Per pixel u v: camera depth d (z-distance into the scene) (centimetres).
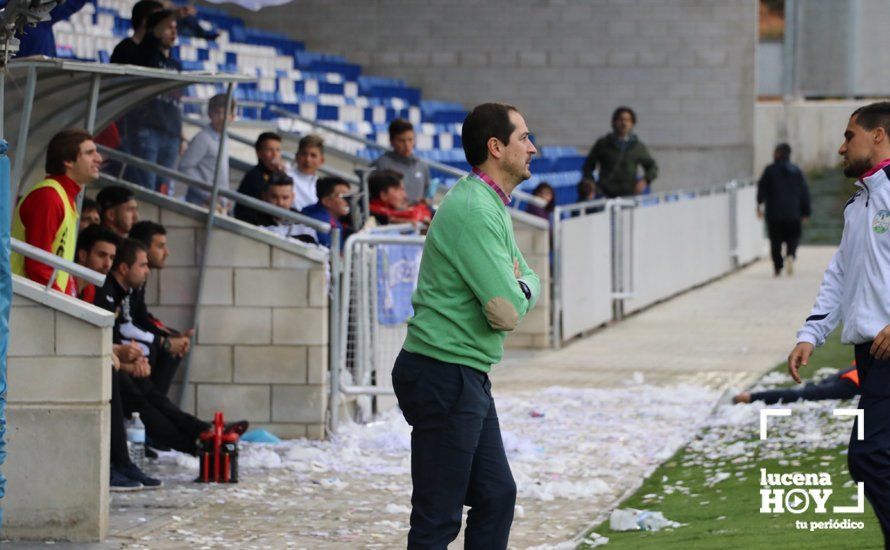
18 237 2498
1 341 1769
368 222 3666
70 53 5053
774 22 11744
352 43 8619
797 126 10144
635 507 2503
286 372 3144
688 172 8656
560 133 8644
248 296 3144
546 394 3822
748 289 6794
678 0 8569
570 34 8619
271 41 7775
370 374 3322
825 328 1859
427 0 8588
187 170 3397
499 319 1672
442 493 1708
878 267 1741
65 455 2227
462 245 1683
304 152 3866
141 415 2780
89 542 2230
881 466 1725
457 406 1698
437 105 8362
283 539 2281
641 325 5450
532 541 2255
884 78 10369
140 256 2808
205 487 2664
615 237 5559
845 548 2022
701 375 4156
